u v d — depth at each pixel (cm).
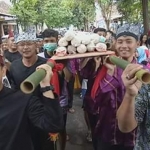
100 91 315
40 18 2767
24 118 200
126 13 1692
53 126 194
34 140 240
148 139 224
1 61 202
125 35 311
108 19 2759
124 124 218
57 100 194
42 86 197
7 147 193
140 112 220
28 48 367
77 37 333
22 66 375
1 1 2684
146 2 1317
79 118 644
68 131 576
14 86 371
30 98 204
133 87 193
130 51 315
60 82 374
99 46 333
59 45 338
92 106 356
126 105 205
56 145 377
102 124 320
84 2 2789
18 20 2138
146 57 485
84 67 365
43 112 201
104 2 2553
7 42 628
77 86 441
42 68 193
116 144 313
